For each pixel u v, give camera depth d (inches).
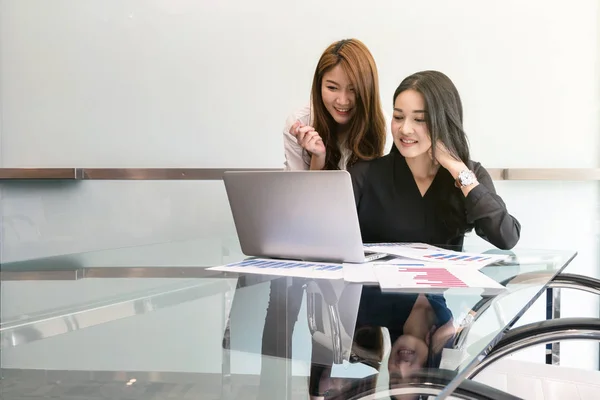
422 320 27.6
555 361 68.8
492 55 97.5
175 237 105.2
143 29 106.0
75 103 107.0
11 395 20.8
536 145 96.6
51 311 32.0
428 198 83.2
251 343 25.4
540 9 95.9
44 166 107.5
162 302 33.9
